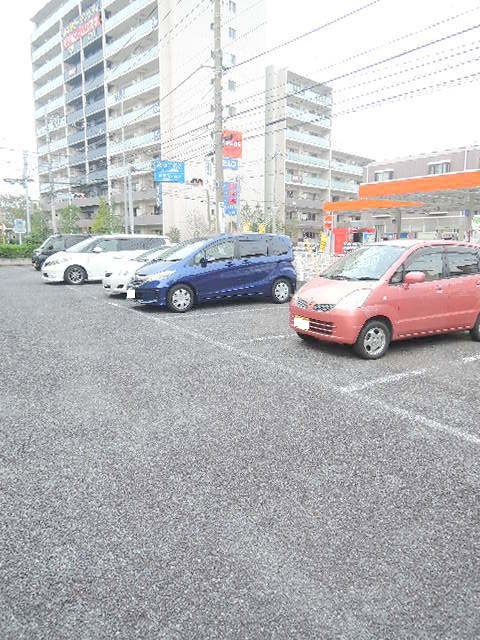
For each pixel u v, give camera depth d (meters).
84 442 3.54
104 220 42.12
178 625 1.88
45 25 57.72
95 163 54.06
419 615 1.94
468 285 6.57
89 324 8.09
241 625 1.88
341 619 1.91
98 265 14.99
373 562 2.25
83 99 52.69
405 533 2.47
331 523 2.55
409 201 21.41
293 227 49.66
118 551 2.32
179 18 40.94
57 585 2.10
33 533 2.47
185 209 44.69
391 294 5.88
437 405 4.29
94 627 1.88
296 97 49.47
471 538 2.44
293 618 1.92
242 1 45.16
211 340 6.88
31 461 3.24
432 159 38.38
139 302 9.35
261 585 2.10
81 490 2.88
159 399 4.43
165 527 2.52
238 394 4.57
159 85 41.34
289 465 3.20
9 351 6.20
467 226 22.66
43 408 4.20
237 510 2.68
